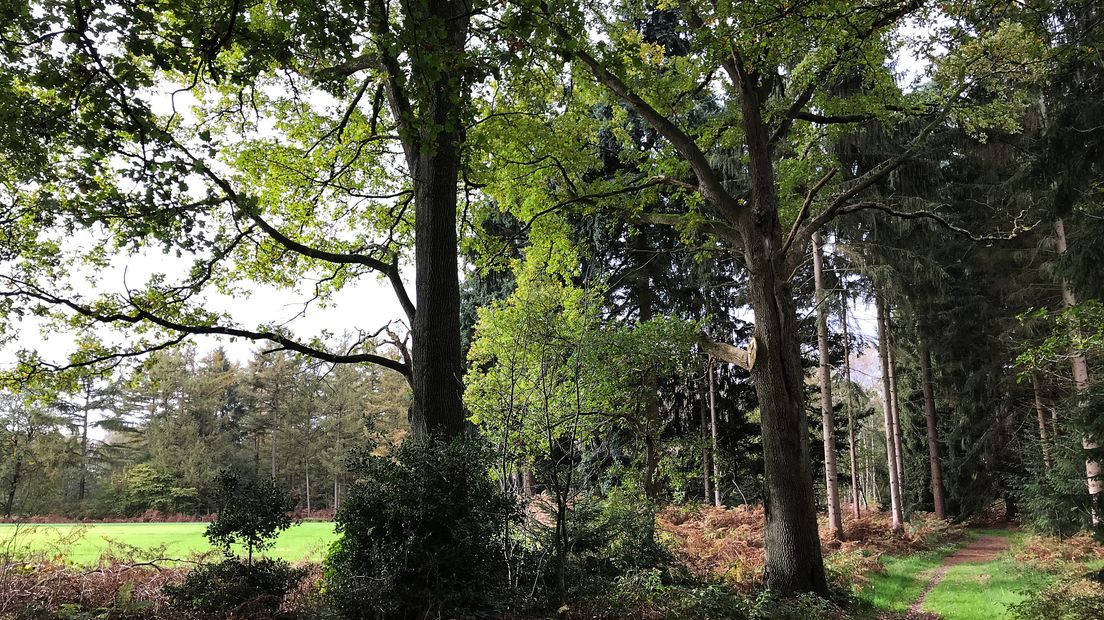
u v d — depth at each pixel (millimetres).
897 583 11938
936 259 19844
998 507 26000
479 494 7141
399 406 41750
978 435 24859
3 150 5840
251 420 45031
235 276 11648
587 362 11156
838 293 19578
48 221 6320
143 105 5371
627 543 9812
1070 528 14617
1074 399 11297
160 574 8750
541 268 13484
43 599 7453
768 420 10469
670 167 13023
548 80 9562
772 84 12062
